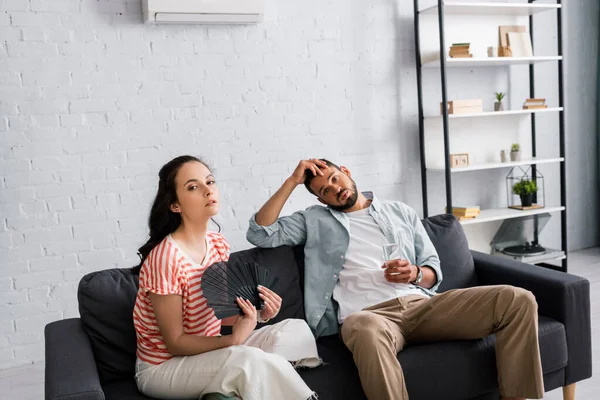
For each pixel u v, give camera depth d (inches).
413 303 93.7
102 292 85.8
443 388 86.3
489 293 88.2
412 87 168.6
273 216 97.4
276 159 155.5
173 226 82.0
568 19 189.6
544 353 92.1
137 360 81.2
